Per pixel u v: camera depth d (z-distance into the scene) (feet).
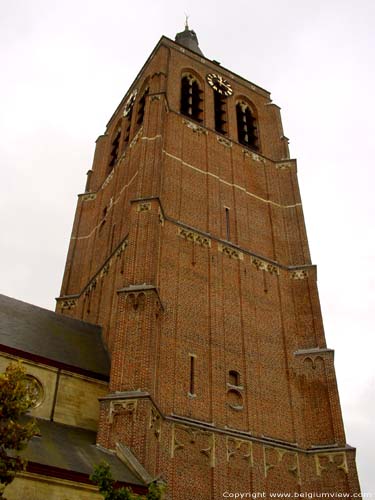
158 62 166.09
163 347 101.19
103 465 61.21
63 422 95.04
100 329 121.90
